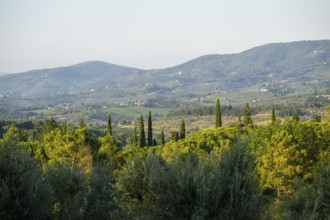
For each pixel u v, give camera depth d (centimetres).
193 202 1452
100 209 1997
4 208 1446
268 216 1669
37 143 5362
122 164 4188
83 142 3794
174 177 1534
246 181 1489
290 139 3219
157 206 1510
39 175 1711
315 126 3903
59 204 1992
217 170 1523
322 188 1855
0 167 1532
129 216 1773
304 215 1523
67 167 2197
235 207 1420
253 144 3894
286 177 3125
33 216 1499
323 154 3102
